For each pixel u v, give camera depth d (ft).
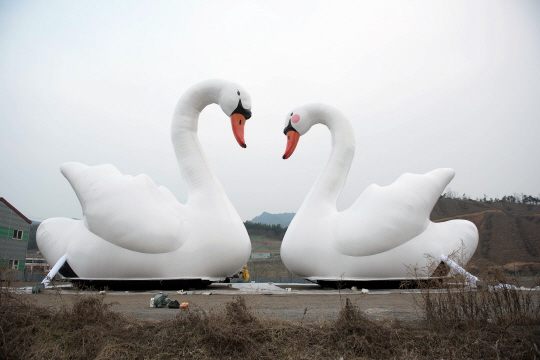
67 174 36.52
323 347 15.69
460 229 38.99
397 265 36.27
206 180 38.83
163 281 34.81
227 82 39.81
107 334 16.55
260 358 15.08
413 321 19.11
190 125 40.50
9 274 19.56
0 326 16.44
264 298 29.73
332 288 37.83
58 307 21.72
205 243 36.04
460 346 15.57
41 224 38.63
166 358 15.19
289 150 43.88
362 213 37.40
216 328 16.05
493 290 18.83
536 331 16.92
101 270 34.17
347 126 42.65
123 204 34.09
